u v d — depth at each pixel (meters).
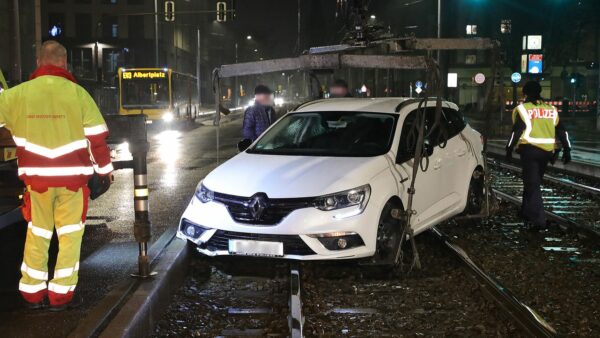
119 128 5.66
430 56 7.00
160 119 35.12
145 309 5.01
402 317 5.55
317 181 6.46
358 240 6.36
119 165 6.97
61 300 4.99
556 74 61.81
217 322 5.45
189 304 5.92
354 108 7.91
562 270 6.89
